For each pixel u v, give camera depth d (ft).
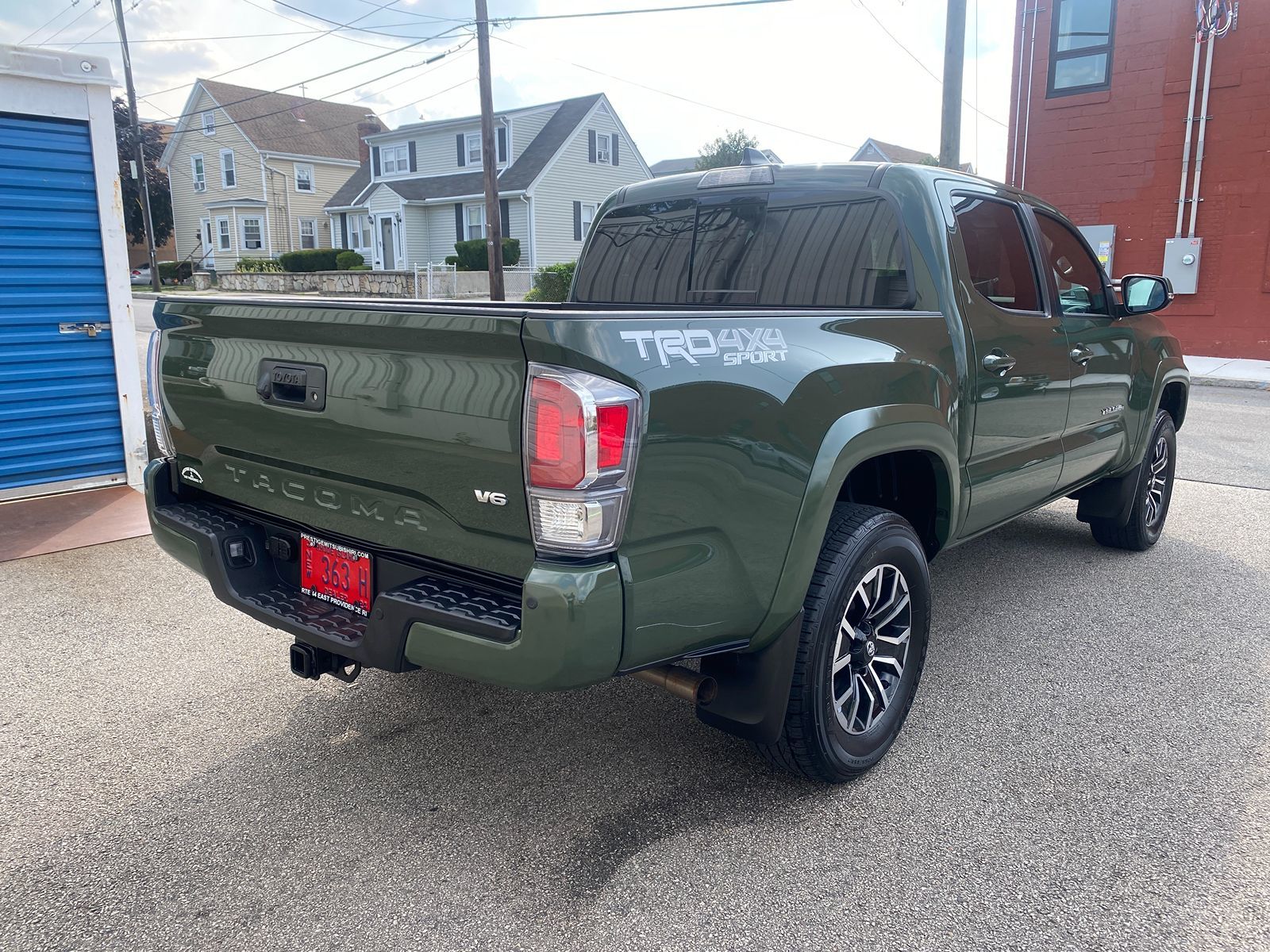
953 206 11.04
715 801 9.00
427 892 7.61
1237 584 15.49
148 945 6.98
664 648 7.23
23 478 19.88
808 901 7.47
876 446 8.87
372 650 7.49
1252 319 47.80
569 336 6.28
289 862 8.02
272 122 139.33
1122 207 50.44
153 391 10.04
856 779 9.39
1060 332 12.83
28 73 18.44
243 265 125.08
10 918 7.27
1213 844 8.24
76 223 19.70
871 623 9.33
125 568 15.94
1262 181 46.14
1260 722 10.60
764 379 7.65
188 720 10.66
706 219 12.54
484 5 68.44
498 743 10.17
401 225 117.08
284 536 8.97
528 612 6.47
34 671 11.90
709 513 7.24
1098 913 7.30
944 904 7.43
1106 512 16.53
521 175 108.88
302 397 8.07
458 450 6.89
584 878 7.79
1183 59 47.06
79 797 9.04
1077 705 11.05
